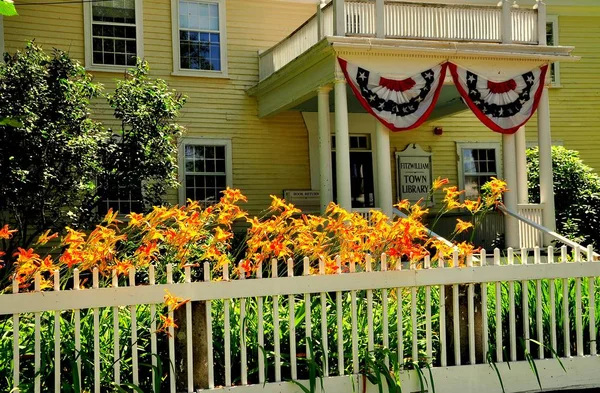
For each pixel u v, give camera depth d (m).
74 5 15.27
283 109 15.40
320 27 13.01
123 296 4.20
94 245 4.69
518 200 14.14
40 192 11.01
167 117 12.77
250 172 16.52
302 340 4.81
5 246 12.33
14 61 11.69
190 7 16.31
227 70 16.48
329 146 13.34
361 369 4.70
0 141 10.64
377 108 12.41
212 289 4.39
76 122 11.62
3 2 4.57
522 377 5.03
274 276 4.55
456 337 4.94
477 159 18.44
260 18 16.84
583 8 18.53
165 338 4.57
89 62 15.28
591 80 18.69
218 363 4.64
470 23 13.09
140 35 15.77
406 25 12.70
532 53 13.28
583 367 5.14
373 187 17.38
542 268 5.11
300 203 16.58
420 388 4.79
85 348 4.32
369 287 4.72
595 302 5.55
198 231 5.38
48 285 4.26
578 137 18.53
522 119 13.30
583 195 15.13
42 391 4.20
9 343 4.36
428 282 4.86
